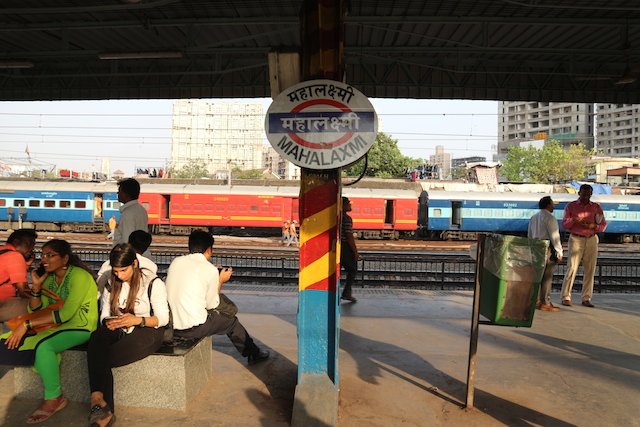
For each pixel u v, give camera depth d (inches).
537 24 384.8
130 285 150.3
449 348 215.6
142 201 1195.3
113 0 365.1
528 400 163.3
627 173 2556.6
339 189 154.6
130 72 567.8
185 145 5260.8
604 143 6505.9
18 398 160.9
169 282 166.9
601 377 183.6
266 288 354.3
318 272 151.9
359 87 553.3
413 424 146.0
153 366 152.6
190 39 421.7
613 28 413.7
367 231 1240.8
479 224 1236.5
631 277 516.1
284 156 147.9
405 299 314.8
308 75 151.9
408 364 195.0
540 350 213.8
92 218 1219.2
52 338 150.4
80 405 156.3
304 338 151.6
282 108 147.5
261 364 191.8
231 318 183.8
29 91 597.0
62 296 153.5
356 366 191.9
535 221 295.7
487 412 154.3
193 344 162.2
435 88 555.5
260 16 400.2
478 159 4985.2
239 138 5344.5
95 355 143.5
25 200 1219.9
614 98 561.3
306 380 150.0
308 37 151.0
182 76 577.6
